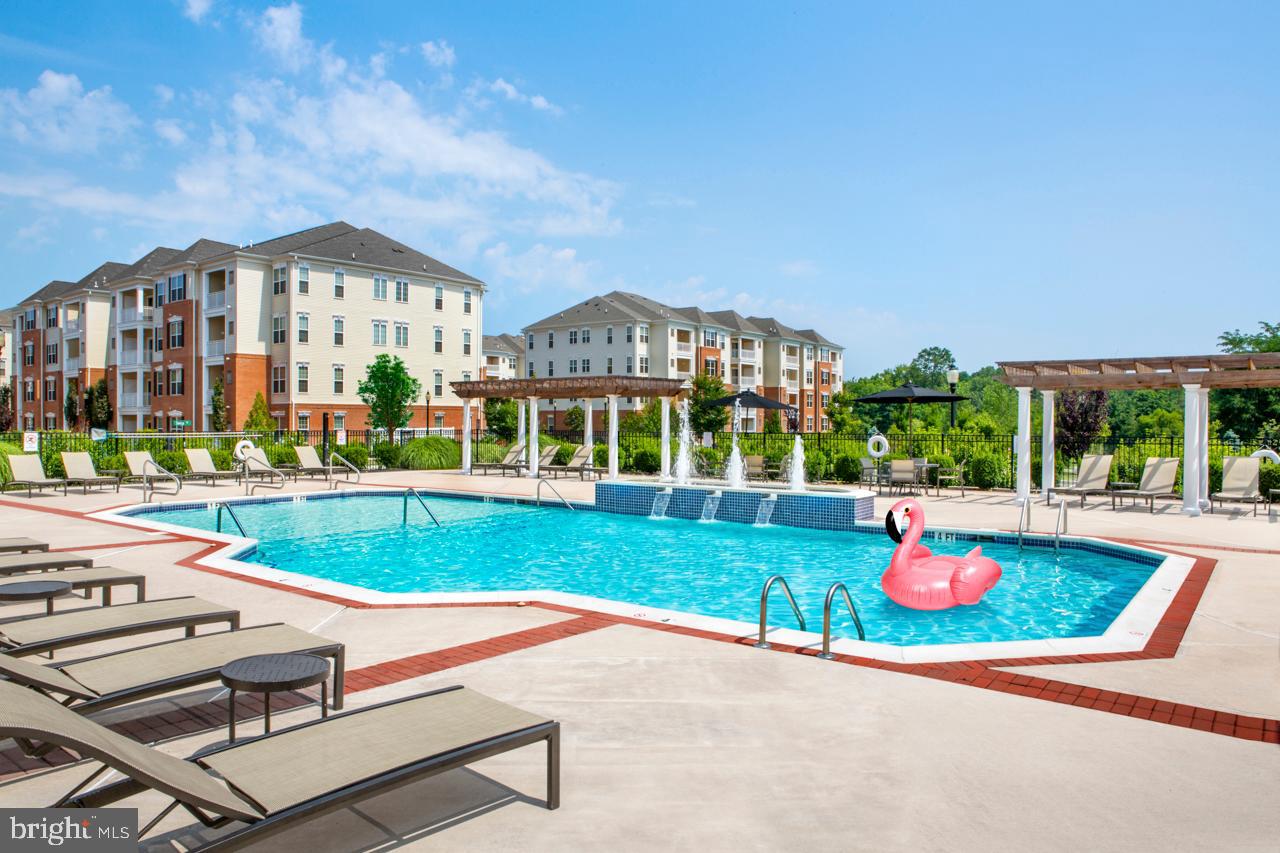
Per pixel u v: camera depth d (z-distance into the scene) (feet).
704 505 50.19
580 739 13.03
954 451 74.38
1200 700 14.83
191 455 66.85
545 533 45.75
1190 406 48.11
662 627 20.36
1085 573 33.24
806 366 246.68
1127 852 9.36
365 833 9.96
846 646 18.43
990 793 10.99
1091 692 15.25
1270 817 10.29
